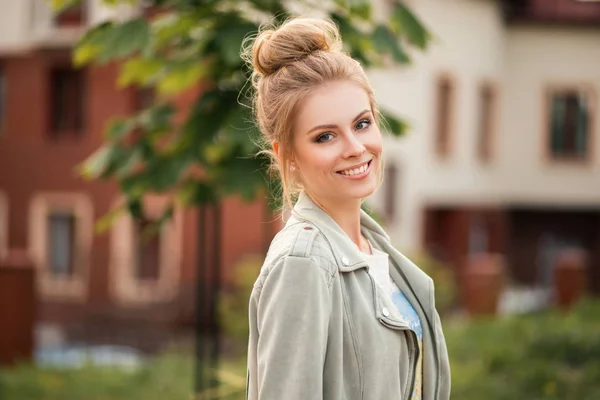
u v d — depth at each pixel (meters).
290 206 2.33
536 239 28.12
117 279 19.84
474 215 25.39
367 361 2.17
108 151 5.08
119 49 4.64
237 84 5.02
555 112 27.23
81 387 8.99
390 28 4.89
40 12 20.72
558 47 26.95
